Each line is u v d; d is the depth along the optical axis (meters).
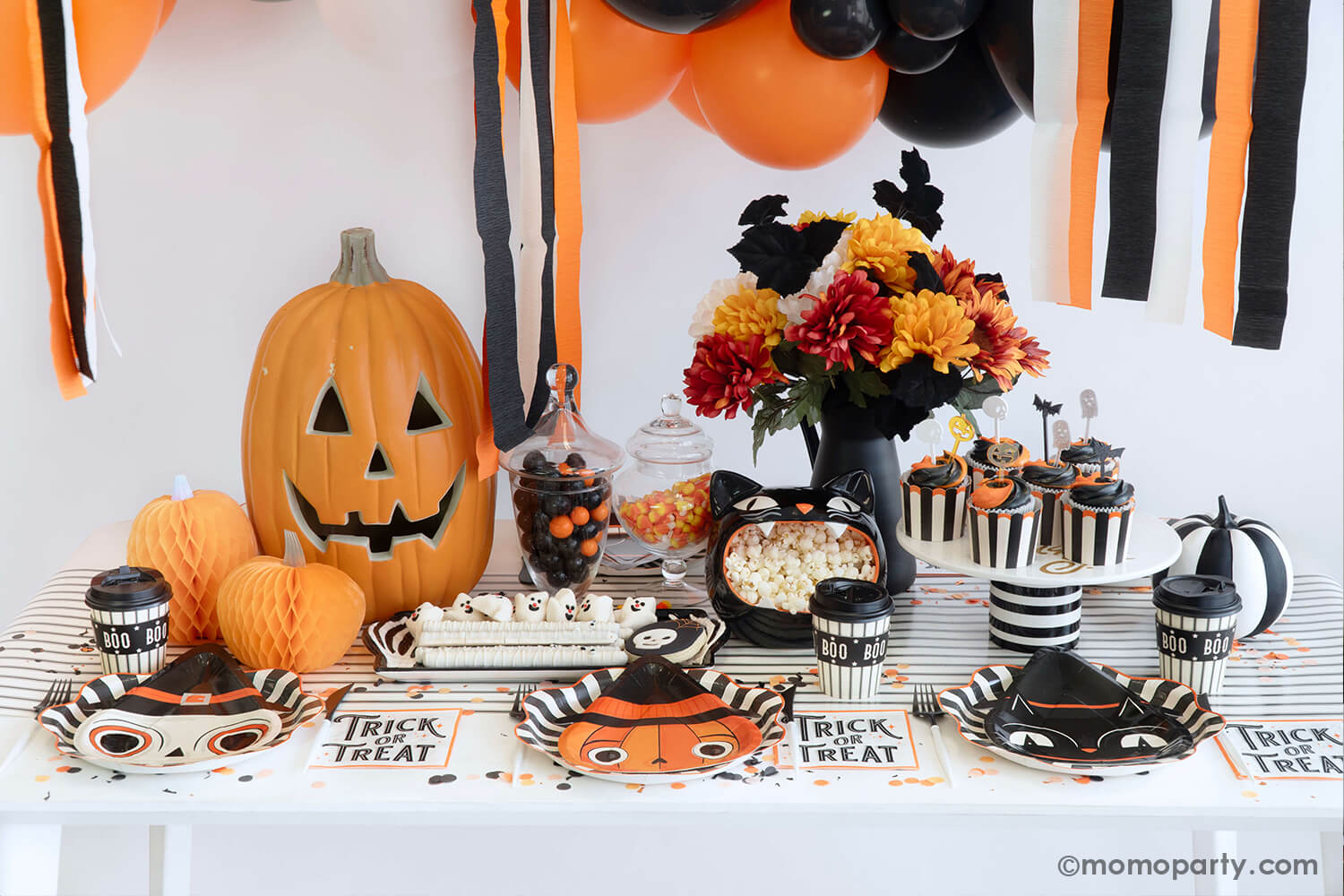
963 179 1.54
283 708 1.04
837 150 1.28
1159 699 1.04
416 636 1.17
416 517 1.19
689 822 0.93
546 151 1.20
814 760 0.98
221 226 1.53
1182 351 1.58
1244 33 1.04
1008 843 1.67
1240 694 1.08
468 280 1.57
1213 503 1.63
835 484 1.20
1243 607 1.17
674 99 1.41
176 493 1.18
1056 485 1.19
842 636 1.05
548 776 0.96
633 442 1.28
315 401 1.16
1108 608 1.29
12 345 1.56
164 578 1.13
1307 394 1.58
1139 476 1.63
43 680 1.11
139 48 1.13
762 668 1.14
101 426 1.60
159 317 1.56
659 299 1.58
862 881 1.69
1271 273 1.06
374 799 0.92
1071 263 1.16
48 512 1.62
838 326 1.09
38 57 1.02
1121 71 1.08
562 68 1.20
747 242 1.16
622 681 1.06
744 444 1.64
